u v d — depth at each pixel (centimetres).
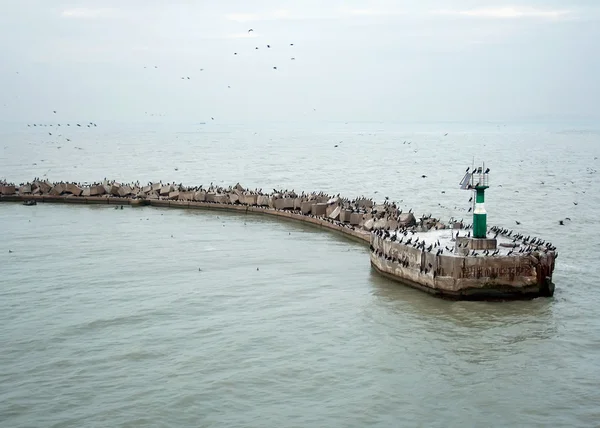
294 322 5025
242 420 3638
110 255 7188
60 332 4844
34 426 3581
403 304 5394
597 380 4081
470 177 5862
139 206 10862
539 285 5450
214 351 4497
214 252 7325
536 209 10131
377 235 6419
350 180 14662
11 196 11394
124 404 3794
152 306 5397
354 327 4919
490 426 3591
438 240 6100
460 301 5409
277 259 6981
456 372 4197
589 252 7138
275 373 4172
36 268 6631
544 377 4128
